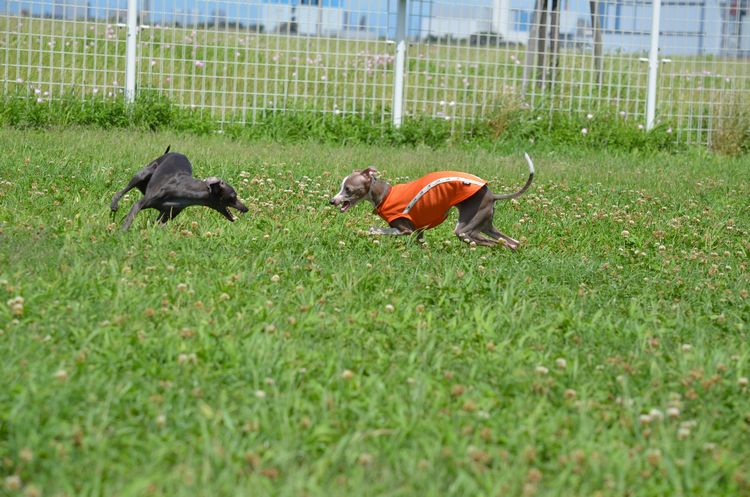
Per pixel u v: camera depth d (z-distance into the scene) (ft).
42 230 23.90
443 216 26.61
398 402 14.38
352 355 16.78
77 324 17.04
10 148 37.27
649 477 12.73
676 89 57.26
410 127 52.90
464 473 12.13
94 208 27.22
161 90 51.78
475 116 54.60
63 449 12.23
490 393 15.17
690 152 54.65
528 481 12.37
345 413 14.15
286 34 52.70
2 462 12.07
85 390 14.01
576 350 17.74
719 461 13.01
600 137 54.75
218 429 13.17
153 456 12.31
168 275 20.88
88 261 21.33
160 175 25.32
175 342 16.34
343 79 57.00
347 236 26.89
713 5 56.80
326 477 12.23
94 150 38.93
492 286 21.94
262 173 36.35
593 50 55.16
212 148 42.93
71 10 50.24
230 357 15.99
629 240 29.17
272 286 20.83
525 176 41.01
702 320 20.85
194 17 51.06
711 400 15.43
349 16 52.65
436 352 17.12
